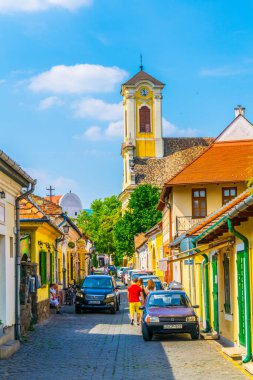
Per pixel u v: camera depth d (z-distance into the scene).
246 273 14.84
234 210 13.29
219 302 20.30
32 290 23.84
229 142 43.84
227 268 18.81
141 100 108.62
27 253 26.80
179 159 106.81
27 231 27.00
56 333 22.66
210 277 22.20
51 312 33.03
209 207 41.84
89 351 17.55
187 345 18.72
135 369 14.18
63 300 40.25
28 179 18.92
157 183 103.50
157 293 21.92
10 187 18.34
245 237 14.93
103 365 14.86
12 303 19.11
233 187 41.81
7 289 18.39
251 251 14.66
